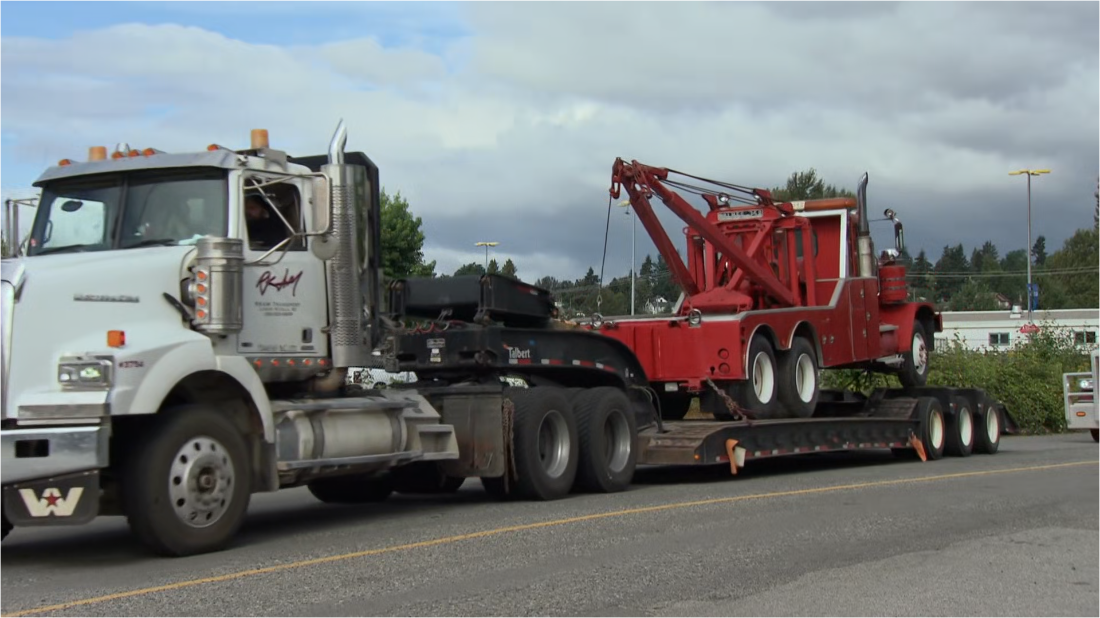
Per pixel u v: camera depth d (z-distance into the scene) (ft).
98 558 26.40
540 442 37.06
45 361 24.13
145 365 24.89
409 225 109.19
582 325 46.80
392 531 29.91
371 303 31.81
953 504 35.91
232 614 20.04
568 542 27.78
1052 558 26.50
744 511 33.76
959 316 180.14
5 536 29.58
